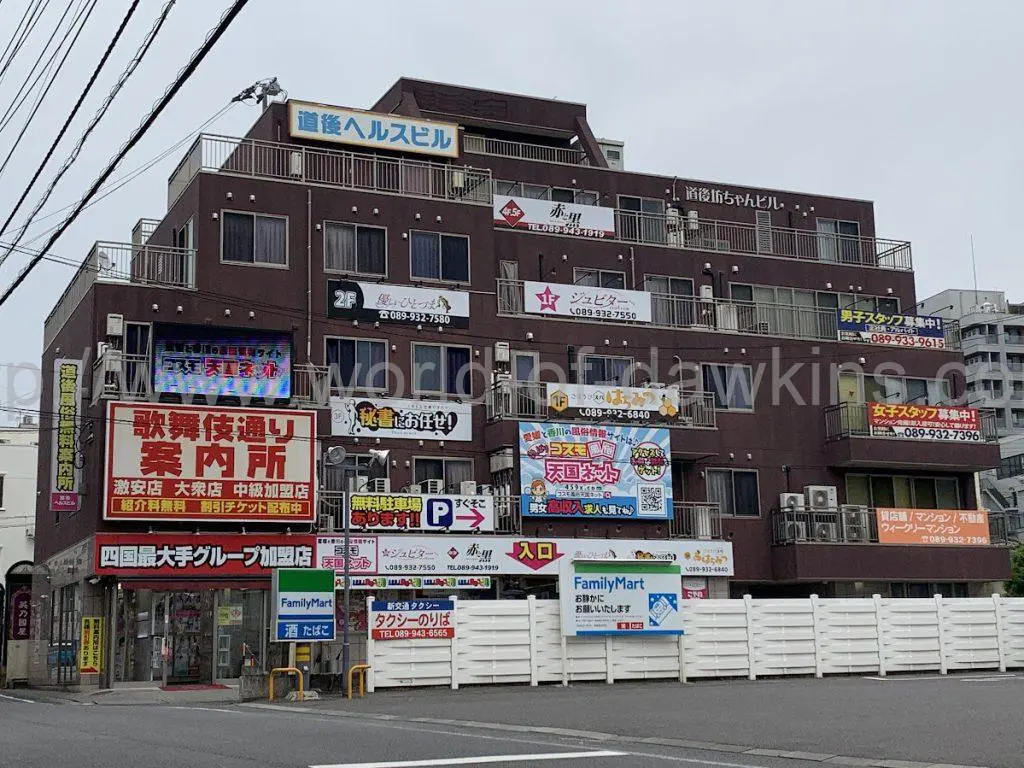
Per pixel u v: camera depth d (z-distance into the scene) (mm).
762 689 20984
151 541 27531
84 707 21016
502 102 39594
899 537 35531
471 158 36500
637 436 33000
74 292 32156
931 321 38812
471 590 30953
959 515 36500
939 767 9820
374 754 10695
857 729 12930
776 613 25609
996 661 27312
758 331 36875
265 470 28500
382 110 39469
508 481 31750
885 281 40031
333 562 28922
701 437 34031
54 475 28953
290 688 21828
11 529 46469
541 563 31125
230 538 28156
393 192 32875
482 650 23203
